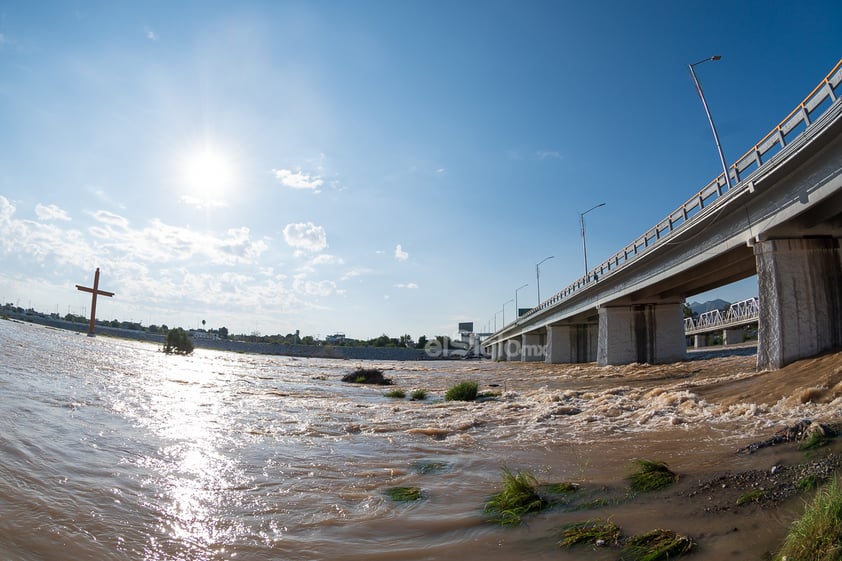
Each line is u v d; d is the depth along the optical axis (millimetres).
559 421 15016
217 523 6645
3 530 5898
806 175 20359
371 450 11461
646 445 10406
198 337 161375
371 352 155750
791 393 14445
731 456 8188
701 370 31688
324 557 5570
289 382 36094
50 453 9477
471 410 18641
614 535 5719
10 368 25156
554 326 71312
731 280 39625
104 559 5402
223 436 12680
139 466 9219
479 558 5418
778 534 5152
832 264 21766
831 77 17812
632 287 42125
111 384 23312
